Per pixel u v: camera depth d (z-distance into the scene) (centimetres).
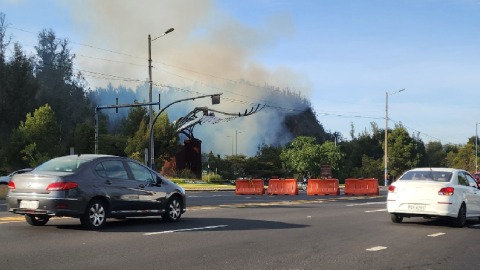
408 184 1303
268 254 838
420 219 1488
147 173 1265
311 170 7681
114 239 977
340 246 933
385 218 1484
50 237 991
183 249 873
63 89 11800
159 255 810
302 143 7962
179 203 1327
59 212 1046
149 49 3653
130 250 853
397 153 9162
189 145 6272
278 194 3184
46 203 1044
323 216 1529
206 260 776
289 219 1416
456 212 1263
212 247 900
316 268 730
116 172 1182
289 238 1027
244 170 9419
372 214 1620
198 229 1154
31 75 9681
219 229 1160
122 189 1170
